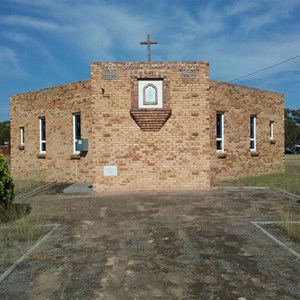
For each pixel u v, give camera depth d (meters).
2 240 6.95
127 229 7.85
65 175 18.16
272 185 15.48
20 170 20.84
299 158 53.19
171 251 6.24
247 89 19.62
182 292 4.59
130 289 4.69
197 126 14.31
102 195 13.07
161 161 14.26
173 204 10.97
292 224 7.91
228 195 12.84
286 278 5.02
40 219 8.89
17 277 5.14
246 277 5.06
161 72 14.15
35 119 19.84
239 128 19.09
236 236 7.20
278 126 21.84
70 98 17.84
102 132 14.14
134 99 14.07
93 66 14.12
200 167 14.34
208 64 14.31
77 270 5.38
